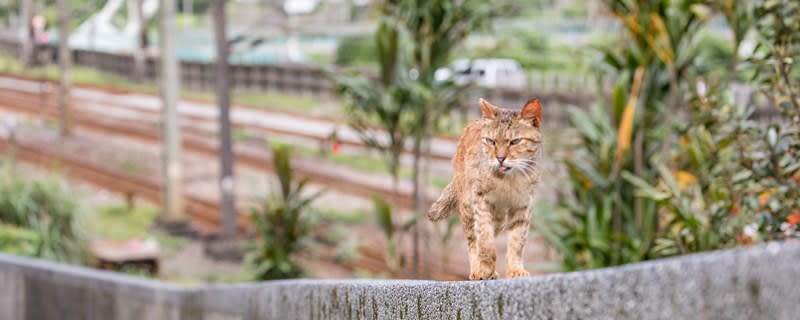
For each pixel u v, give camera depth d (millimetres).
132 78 54219
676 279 2637
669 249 9016
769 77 8000
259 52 58938
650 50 11352
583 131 11695
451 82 14602
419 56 14422
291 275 16906
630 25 11055
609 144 11477
